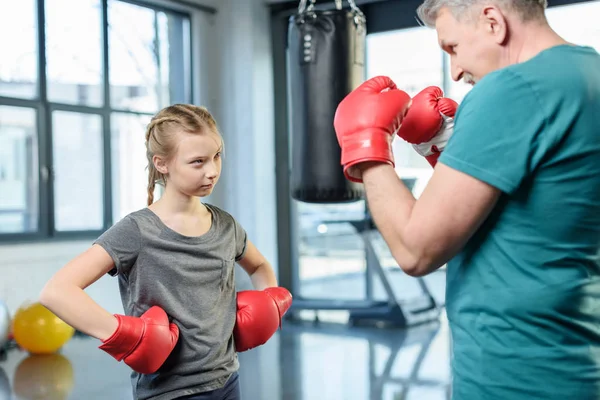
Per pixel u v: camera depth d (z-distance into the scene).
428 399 3.40
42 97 5.23
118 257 1.46
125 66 5.84
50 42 5.30
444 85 5.84
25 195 5.20
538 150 1.02
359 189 2.97
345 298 6.14
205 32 6.39
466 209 1.03
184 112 1.51
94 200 5.61
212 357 1.51
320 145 2.95
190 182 1.48
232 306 1.61
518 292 1.06
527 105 1.01
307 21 3.04
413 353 4.48
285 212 6.54
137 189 5.91
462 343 1.14
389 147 1.19
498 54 1.11
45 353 4.63
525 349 1.06
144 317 1.43
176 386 1.49
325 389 3.63
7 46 5.06
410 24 5.84
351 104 1.23
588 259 1.07
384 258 6.77
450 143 1.06
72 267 1.42
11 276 4.98
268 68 6.46
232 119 6.43
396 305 5.43
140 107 5.97
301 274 6.64
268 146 6.46
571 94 1.02
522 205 1.05
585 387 1.05
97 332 1.38
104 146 5.64
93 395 3.62
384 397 3.45
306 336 5.16
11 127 5.08
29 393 3.66
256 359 4.39
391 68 6.05
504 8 1.08
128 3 5.82
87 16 5.55
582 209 1.04
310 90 3.01
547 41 1.09
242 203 6.39
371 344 4.80
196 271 1.53
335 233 6.79
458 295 1.14
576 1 5.17
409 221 1.08
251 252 1.76
